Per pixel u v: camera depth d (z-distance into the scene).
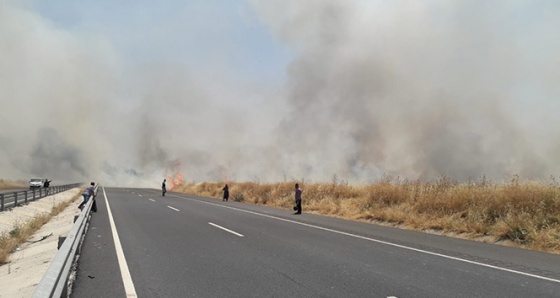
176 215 17.34
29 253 10.68
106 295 5.32
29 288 6.59
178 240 10.22
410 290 5.58
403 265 7.26
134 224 13.88
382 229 12.92
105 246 9.29
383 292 5.47
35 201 24.41
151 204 24.45
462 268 7.06
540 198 12.02
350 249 8.95
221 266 7.12
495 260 7.87
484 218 12.39
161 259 7.76
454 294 5.40
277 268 6.96
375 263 7.42
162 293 5.42
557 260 7.98
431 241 10.39
